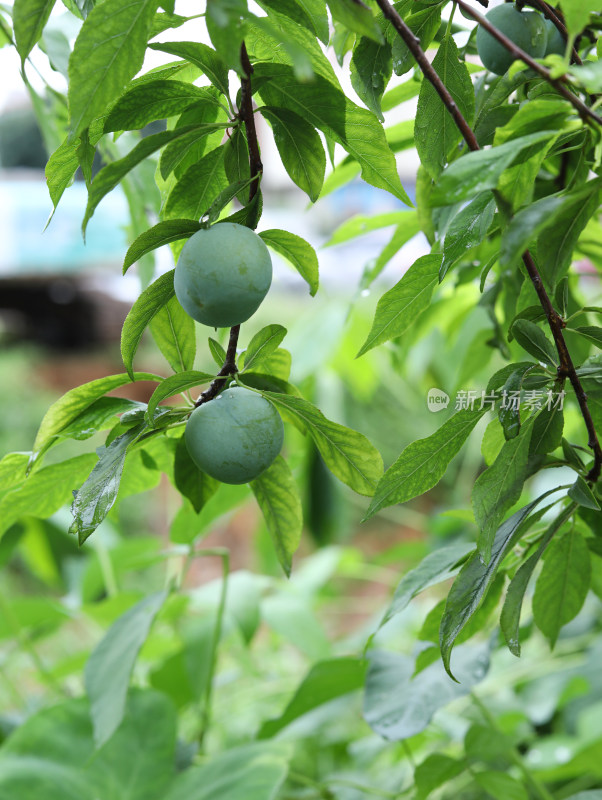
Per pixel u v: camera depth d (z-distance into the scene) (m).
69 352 5.70
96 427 0.79
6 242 5.23
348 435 0.76
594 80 0.65
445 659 0.74
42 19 0.72
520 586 0.75
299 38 0.75
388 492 0.76
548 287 0.73
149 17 0.69
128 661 0.97
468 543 0.86
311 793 1.23
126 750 1.07
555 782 1.34
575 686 1.31
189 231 0.73
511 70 0.69
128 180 1.00
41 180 5.45
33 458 0.79
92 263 5.53
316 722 1.41
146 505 4.00
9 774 1.04
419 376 1.71
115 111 0.75
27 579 3.21
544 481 1.33
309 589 1.75
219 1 0.65
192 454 0.74
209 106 0.77
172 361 0.81
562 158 0.87
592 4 0.66
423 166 0.86
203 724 1.20
